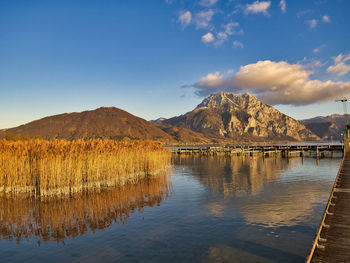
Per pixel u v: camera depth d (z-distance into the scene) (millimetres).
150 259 11398
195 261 11078
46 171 23609
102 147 31312
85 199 22562
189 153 98125
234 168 47031
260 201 21188
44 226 15938
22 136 69812
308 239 13047
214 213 18047
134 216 17641
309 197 22328
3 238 14195
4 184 24672
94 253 12172
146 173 36594
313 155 75750
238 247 12336
